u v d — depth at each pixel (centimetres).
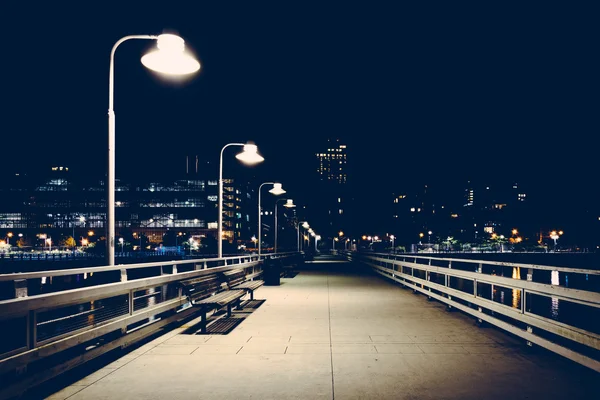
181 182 17750
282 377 606
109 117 893
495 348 773
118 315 743
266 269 2147
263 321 1072
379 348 777
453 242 14638
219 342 833
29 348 507
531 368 644
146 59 855
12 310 479
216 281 1211
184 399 519
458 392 539
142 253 9981
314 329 962
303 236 9894
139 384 577
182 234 16862
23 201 17800
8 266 6353
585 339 567
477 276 995
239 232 18962
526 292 761
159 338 874
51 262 6506
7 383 472
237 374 621
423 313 1193
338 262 5875
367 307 1322
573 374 612
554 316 1577
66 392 545
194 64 866
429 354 731
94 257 7994
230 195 18275
